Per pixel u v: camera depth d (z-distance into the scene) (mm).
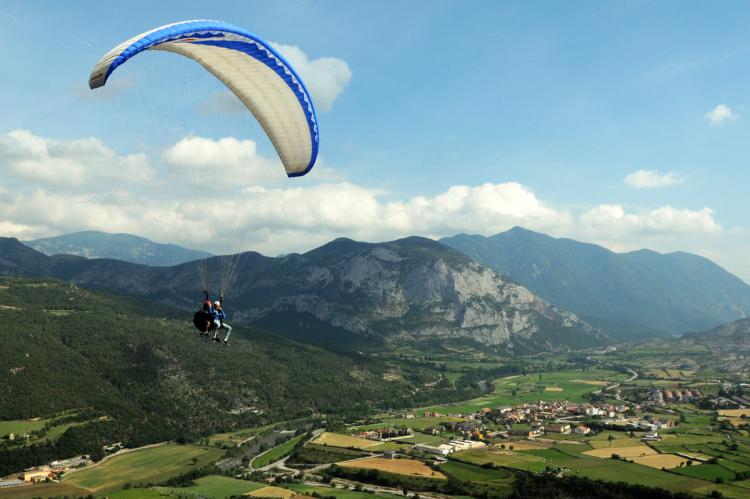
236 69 32812
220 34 28203
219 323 32406
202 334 32062
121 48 23484
